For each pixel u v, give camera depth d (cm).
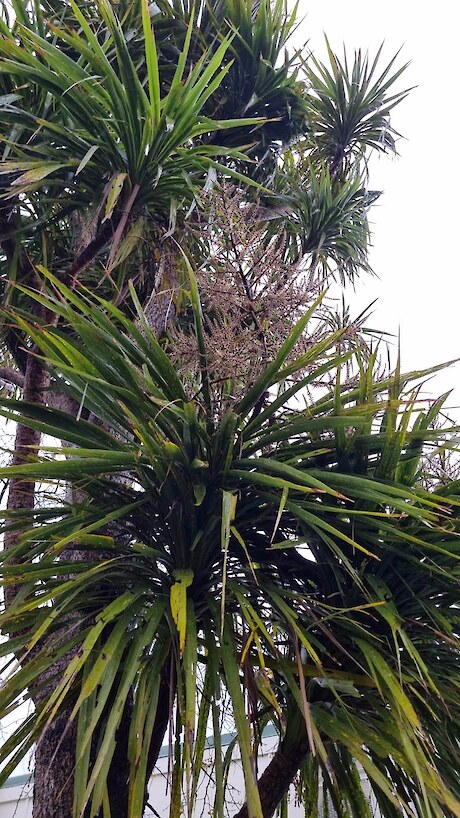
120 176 197
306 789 188
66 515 170
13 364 301
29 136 227
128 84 196
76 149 212
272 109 297
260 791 150
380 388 163
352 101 339
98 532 158
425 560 153
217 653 134
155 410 151
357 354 165
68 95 202
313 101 344
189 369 162
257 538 166
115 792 154
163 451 145
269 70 286
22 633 166
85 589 152
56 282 157
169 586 150
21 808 288
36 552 155
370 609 152
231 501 125
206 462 147
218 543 153
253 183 222
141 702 122
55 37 241
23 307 247
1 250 255
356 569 156
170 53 284
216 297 155
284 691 155
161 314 212
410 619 145
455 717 146
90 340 154
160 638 140
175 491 153
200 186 225
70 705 152
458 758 142
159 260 224
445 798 114
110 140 205
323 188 295
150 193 216
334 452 163
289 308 153
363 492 144
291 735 152
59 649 133
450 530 146
